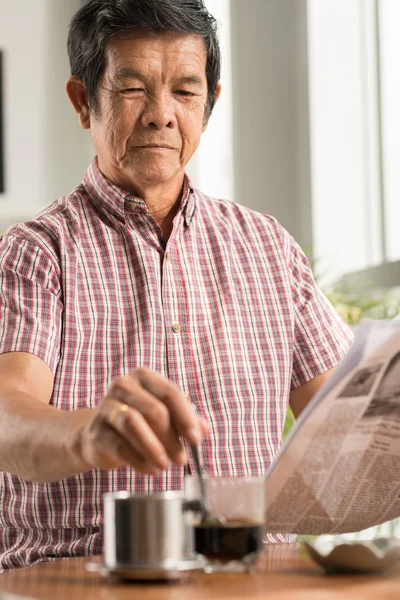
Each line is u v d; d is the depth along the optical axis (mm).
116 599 994
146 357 1802
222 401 1833
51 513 1736
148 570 1084
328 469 1261
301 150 4383
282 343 1936
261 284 1965
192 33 1859
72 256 1826
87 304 1806
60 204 1933
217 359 1854
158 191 1912
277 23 4484
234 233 2006
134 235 1879
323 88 4289
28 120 5309
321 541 1192
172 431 1106
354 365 1144
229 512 1148
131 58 1825
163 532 1099
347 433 1226
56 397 1750
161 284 1859
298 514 1333
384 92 3980
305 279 2057
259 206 4523
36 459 1335
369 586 1083
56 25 5398
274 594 1023
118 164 1879
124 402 1110
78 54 1924
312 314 2029
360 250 4102
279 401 1897
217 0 4785
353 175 4156
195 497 1147
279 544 1498
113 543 1104
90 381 1773
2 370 1676
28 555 1709
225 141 4812
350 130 4191
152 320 1822
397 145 3896
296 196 4430
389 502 1387
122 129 1848
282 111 4477
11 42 5312
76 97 1994
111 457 1162
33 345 1709
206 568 1155
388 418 1235
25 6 5344
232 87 4617
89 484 1729
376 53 4027
